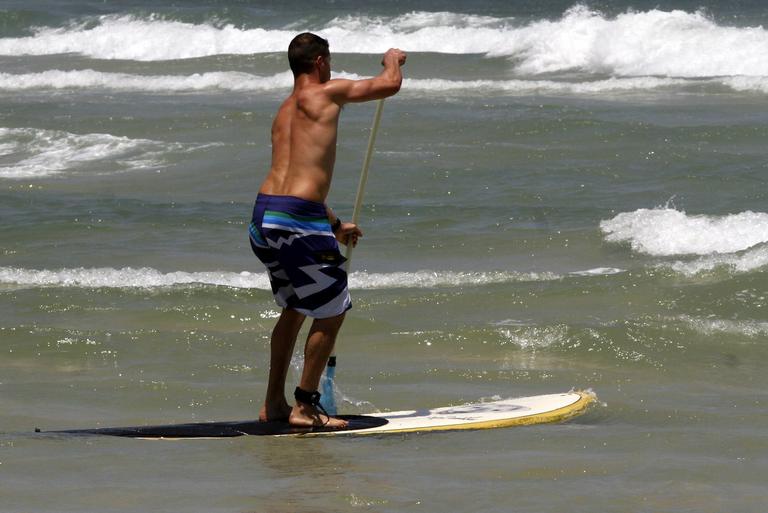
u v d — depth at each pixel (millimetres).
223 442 20094
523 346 29281
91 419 23453
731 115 69188
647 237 40875
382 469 18266
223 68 98438
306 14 114188
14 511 16031
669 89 81000
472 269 38281
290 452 19438
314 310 20484
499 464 18672
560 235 42062
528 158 58219
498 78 89375
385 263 39312
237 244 42469
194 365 27750
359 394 25484
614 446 20188
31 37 113188
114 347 29219
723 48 88188
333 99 20406
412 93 81812
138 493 16859
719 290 33438
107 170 59094
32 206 49219
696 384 26219
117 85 91125
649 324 30344
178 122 71688
